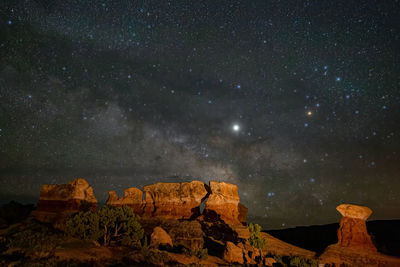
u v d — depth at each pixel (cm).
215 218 4909
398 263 3344
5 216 4781
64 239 3175
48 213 4691
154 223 4866
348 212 3934
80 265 2473
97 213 3497
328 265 3438
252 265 3266
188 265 2761
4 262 2280
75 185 4978
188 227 4544
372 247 3734
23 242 2900
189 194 5359
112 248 3192
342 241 3825
